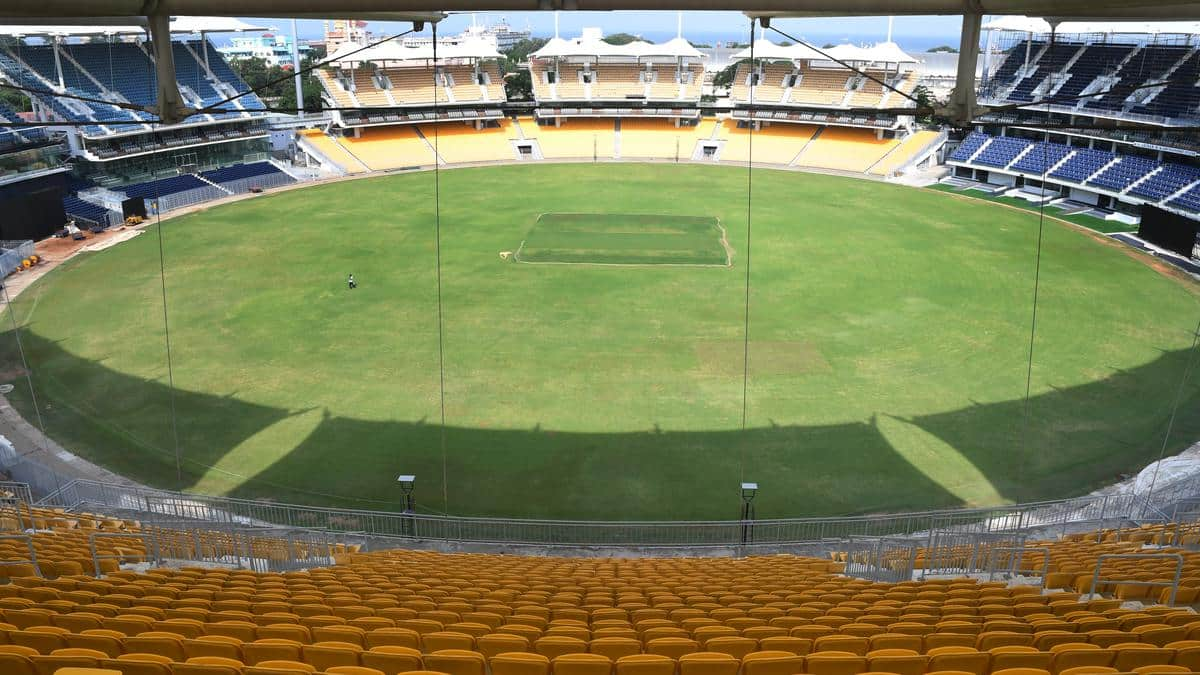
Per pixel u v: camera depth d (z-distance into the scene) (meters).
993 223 46.53
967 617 8.70
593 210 49.28
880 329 30.06
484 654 7.76
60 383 25.77
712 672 6.92
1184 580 9.96
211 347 28.48
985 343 28.75
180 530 14.45
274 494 19.78
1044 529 16.45
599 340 29.02
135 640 7.23
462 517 18.11
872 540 15.60
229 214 48.72
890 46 67.62
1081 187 50.19
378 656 7.05
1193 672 6.25
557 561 14.70
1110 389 25.12
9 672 6.35
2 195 43.56
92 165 50.25
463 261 38.69
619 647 7.71
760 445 21.92
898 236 43.50
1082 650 6.81
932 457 21.33
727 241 42.28
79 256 39.81
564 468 20.89
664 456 21.42
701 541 17.75
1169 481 18.83
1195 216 42.81
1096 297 33.69
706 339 29.11
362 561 13.88
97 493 19.47
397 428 22.84
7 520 14.40
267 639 7.77
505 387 25.28
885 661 6.86
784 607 9.57
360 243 41.91
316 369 26.64
